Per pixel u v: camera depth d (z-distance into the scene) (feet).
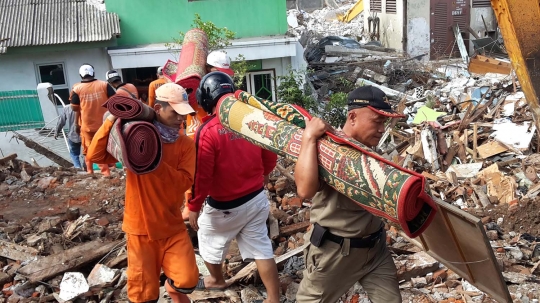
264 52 48.83
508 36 15.49
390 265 11.09
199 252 15.26
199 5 49.14
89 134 25.81
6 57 45.34
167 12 48.93
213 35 38.52
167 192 11.48
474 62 60.70
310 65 65.92
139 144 10.61
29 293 14.48
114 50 46.52
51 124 41.63
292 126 10.32
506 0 15.01
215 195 12.85
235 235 13.37
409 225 9.14
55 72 46.83
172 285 12.28
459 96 49.55
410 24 71.72
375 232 10.68
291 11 102.94
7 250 16.38
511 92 45.11
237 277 14.90
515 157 31.81
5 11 46.93
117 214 19.60
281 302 14.21
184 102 11.16
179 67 18.93
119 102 10.76
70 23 45.93
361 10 97.81
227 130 11.83
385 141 37.76
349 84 60.39
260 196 13.25
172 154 11.55
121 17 48.70
